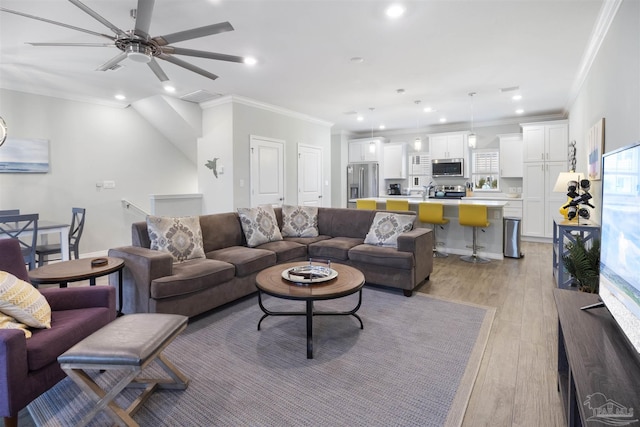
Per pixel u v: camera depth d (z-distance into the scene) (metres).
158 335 1.67
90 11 2.05
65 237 3.94
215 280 2.95
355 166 8.64
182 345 2.45
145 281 2.64
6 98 4.57
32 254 3.45
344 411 1.73
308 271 2.69
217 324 2.81
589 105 3.96
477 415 1.70
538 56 3.71
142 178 6.06
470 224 4.91
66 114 5.14
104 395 1.58
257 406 1.77
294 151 6.55
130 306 2.82
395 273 3.53
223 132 5.48
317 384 1.96
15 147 4.63
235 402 1.81
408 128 8.41
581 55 3.69
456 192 7.71
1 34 3.10
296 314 2.74
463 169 7.56
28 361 1.58
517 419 1.67
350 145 8.91
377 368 2.13
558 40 3.30
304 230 4.55
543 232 6.52
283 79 4.48
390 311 3.07
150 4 2.05
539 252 5.63
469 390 1.90
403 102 5.73
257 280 2.55
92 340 1.58
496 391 1.90
